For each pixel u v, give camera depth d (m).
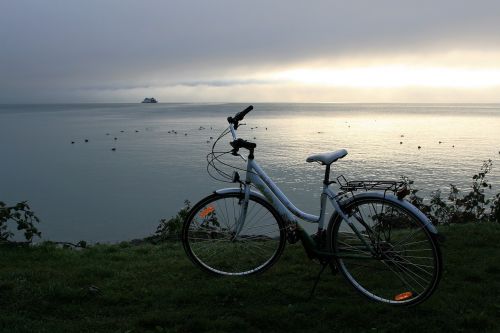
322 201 4.08
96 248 6.15
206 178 33.44
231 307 3.88
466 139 68.06
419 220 3.72
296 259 5.00
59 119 163.25
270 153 46.62
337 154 4.00
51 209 25.23
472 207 8.78
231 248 4.60
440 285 4.25
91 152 55.72
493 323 3.53
